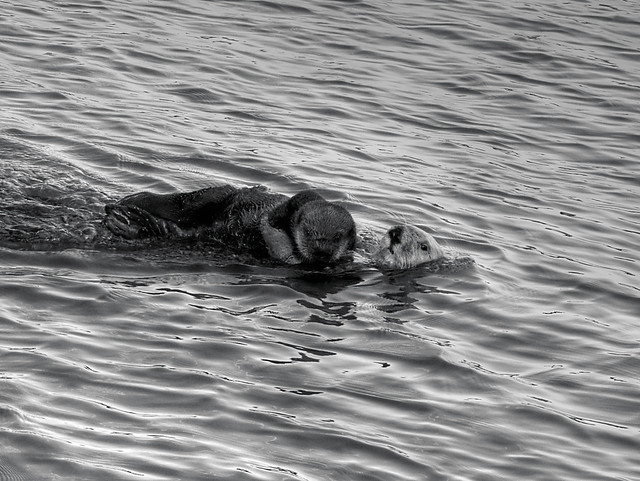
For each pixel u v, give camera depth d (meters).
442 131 15.46
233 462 6.77
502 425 7.57
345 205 12.22
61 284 9.41
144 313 8.98
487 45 19.30
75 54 16.84
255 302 9.49
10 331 8.37
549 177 14.00
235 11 20.00
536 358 8.79
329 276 10.27
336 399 7.74
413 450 7.12
